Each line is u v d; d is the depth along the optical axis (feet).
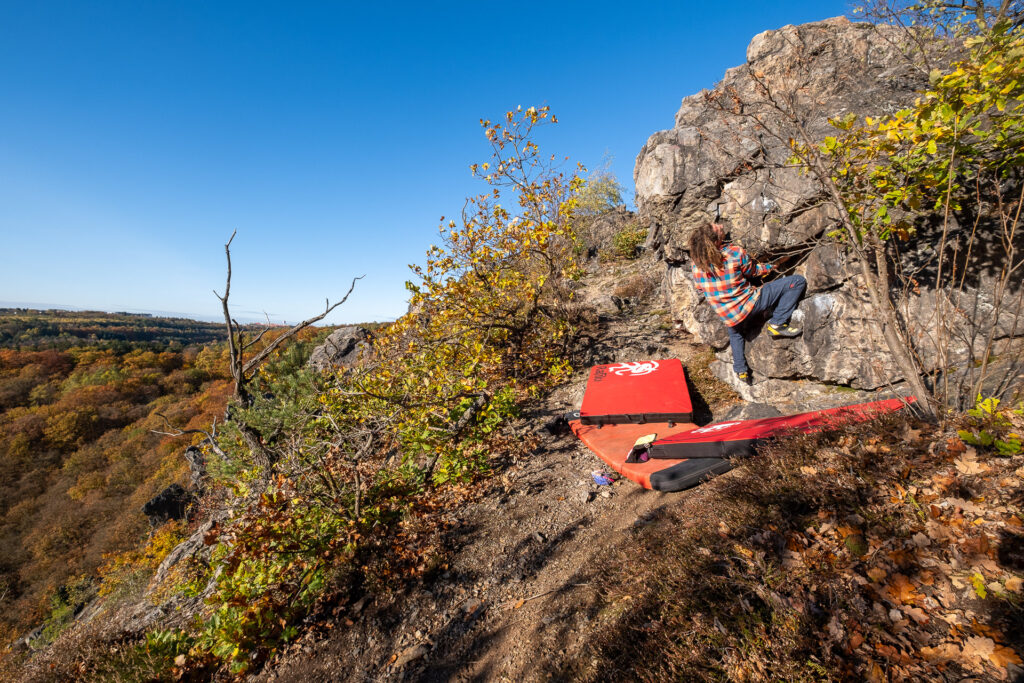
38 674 12.12
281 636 11.06
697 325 18.31
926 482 6.89
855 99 12.46
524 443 17.54
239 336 23.84
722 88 14.17
